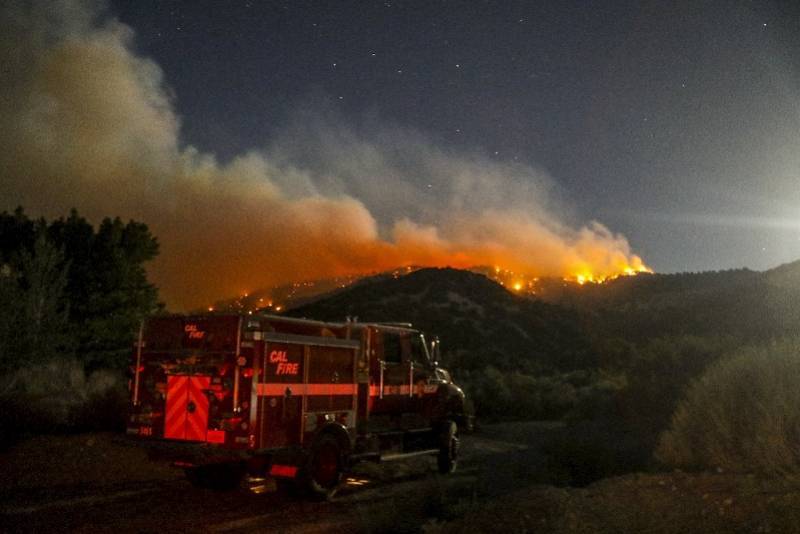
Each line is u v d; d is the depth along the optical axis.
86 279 30.61
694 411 11.48
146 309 32.41
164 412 12.52
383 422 15.30
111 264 31.00
